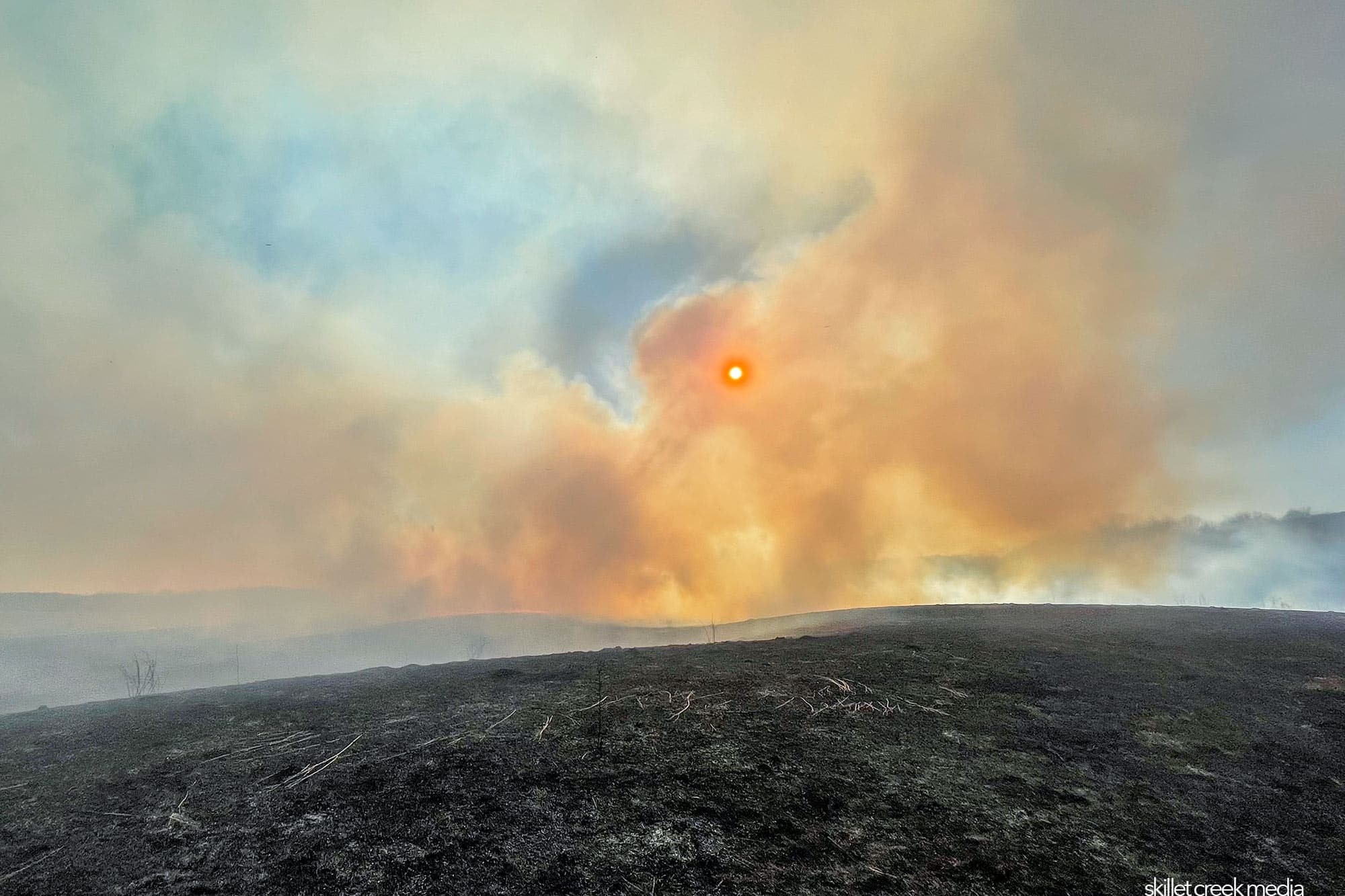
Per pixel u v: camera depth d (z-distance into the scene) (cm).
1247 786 395
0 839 361
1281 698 563
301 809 381
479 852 324
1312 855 321
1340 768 420
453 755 458
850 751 451
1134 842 332
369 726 543
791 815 358
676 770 420
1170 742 465
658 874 302
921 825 347
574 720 535
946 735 482
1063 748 455
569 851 323
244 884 304
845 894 285
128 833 362
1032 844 328
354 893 292
